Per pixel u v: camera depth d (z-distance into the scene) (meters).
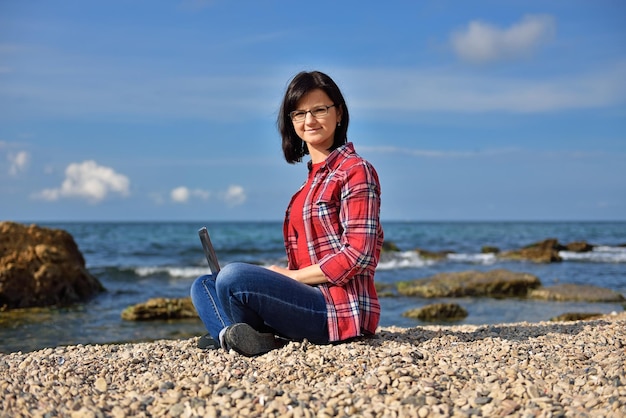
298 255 4.41
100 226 71.12
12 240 13.02
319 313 4.24
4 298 12.23
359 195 4.14
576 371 3.73
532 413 3.08
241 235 40.72
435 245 36.50
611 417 2.98
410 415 3.08
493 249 30.55
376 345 4.38
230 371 3.84
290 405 3.23
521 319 11.27
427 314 11.50
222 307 4.36
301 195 4.39
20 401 3.38
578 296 14.00
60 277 13.02
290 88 4.40
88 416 3.15
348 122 4.50
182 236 40.00
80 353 4.79
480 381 3.56
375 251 4.34
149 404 3.36
